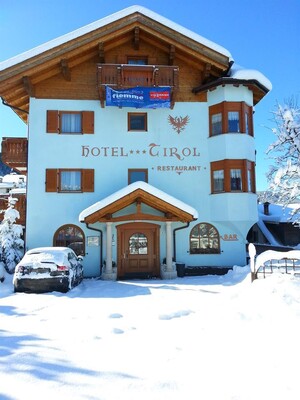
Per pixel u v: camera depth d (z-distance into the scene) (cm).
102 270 1564
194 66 1789
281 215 2592
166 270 1528
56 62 1631
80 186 1684
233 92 1711
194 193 1712
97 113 1720
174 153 1730
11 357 467
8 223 1583
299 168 1338
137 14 1681
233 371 414
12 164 1875
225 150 1670
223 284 1257
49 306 862
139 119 1759
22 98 1805
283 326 604
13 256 1530
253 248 1071
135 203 1587
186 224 1689
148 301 912
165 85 1681
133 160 1708
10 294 1054
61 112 1709
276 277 961
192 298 948
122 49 1784
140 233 1647
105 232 1631
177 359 458
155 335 575
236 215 1636
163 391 364
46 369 424
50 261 1091
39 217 1628
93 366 434
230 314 709
